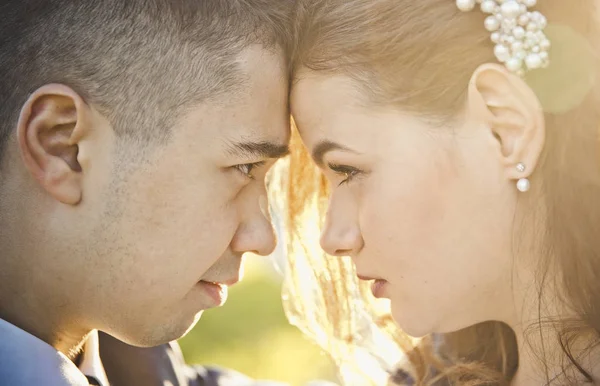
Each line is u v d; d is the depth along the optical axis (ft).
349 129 7.32
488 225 7.34
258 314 18.92
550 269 7.34
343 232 7.68
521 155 7.20
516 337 7.86
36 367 7.05
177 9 7.16
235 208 7.57
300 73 7.45
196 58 7.15
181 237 7.32
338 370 9.73
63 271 7.33
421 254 7.40
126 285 7.36
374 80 7.24
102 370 8.17
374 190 7.41
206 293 7.66
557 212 7.26
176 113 7.16
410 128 7.24
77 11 7.20
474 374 8.90
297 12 7.41
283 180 9.45
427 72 7.19
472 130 7.24
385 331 9.50
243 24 7.26
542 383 7.63
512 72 7.13
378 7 7.23
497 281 7.48
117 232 7.25
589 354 7.30
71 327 7.61
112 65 7.13
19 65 7.21
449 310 7.57
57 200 7.23
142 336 7.58
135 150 7.18
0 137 7.22
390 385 9.46
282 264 11.01
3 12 7.30
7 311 7.38
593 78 7.20
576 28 7.23
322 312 9.68
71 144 7.17
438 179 7.26
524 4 7.15
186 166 7.23
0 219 7.27
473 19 7.20
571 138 7.23
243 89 7.22
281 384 9.89
